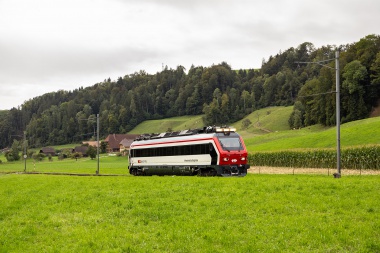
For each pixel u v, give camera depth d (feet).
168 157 139.64
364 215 49.29
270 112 651.66
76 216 61.57
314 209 53.98
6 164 499.51
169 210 59.57
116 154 552.00
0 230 57.11
